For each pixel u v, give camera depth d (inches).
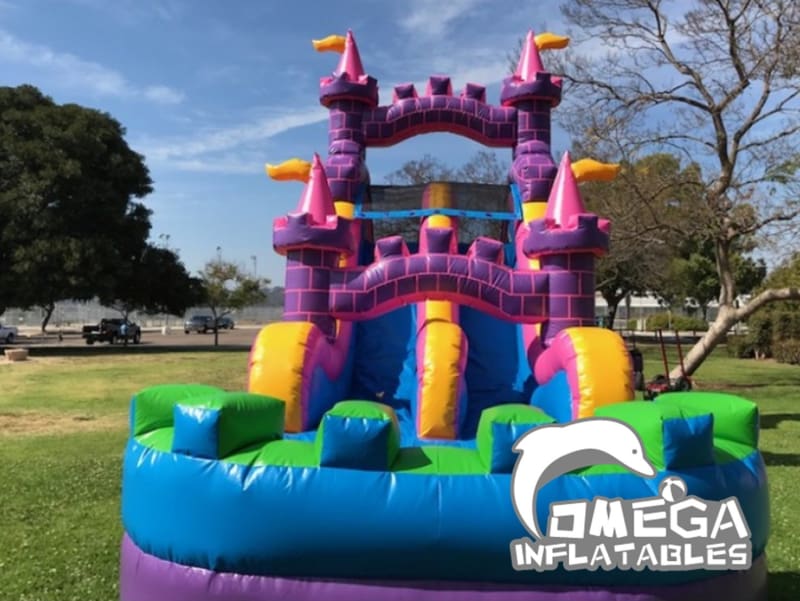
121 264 981.8
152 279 1079.6
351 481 123.9
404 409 212.1
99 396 520.7
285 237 199.9
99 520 213.0
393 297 196.2
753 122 506.3
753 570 132.6
